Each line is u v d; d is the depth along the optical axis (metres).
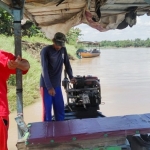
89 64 24.59
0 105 2.57
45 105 4.09
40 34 23.03
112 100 9.20
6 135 2.57
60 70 4.17
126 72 18.12
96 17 4.48
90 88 4.84
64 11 4.85
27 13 4.62
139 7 4.98
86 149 2.68
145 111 7.80
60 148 2.65
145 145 3.00
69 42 36.09
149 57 37.47
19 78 2.80
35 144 2.60
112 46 115.88
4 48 12.77
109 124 2.96
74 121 3.17
